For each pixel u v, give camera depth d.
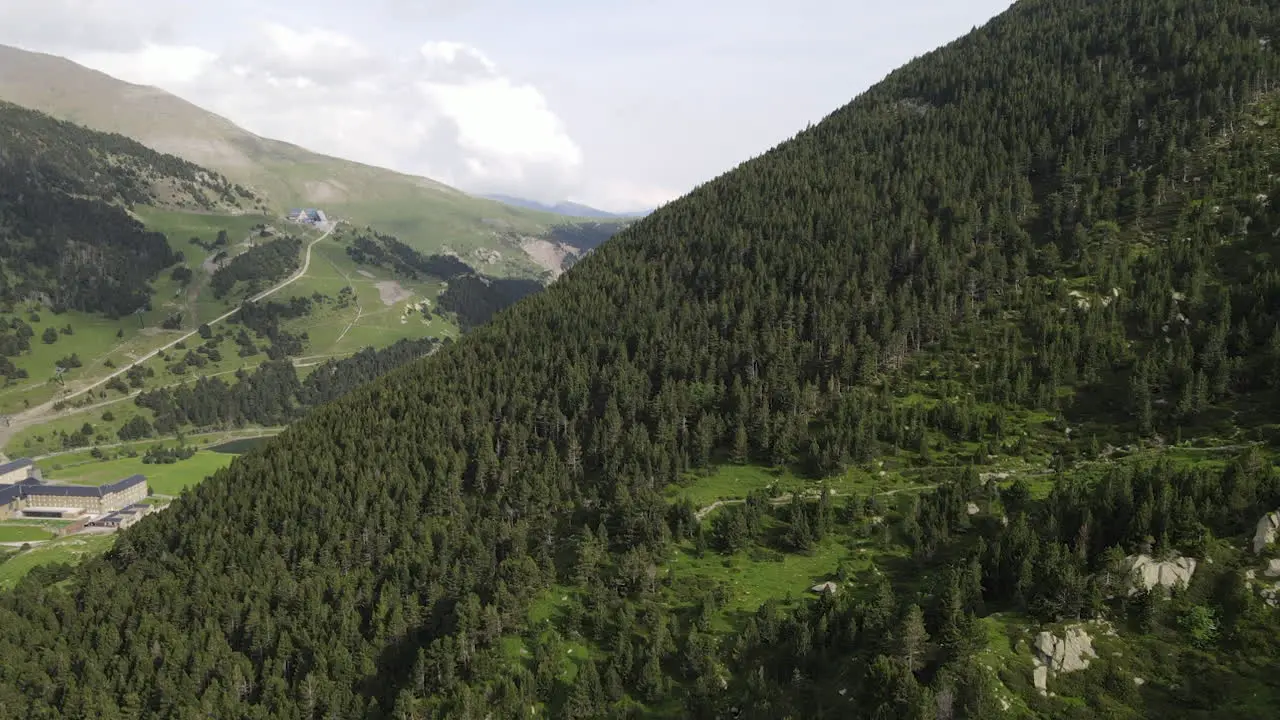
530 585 126.06
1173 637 81.12
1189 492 93.62
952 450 142.50
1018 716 76.38
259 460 195.62
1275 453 111.25
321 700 118.69
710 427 157.75
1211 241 161.38
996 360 157.25
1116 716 75.31
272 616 141.12
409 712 110.12
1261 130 185.38
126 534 182.12
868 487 138.00
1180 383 134.12
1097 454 129.62
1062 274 172.88
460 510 156.25
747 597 117.38
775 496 141.00
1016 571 93.69
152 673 131.25
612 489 147.25
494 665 115.31
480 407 184.75
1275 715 70.94
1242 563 84.81
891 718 77.81
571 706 104.06
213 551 158.75
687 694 103.12
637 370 183.50
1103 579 86.56
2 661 135.88
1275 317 135.50
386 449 180.00
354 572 148.00
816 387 161.00
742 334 182.00
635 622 118.75
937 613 90.50
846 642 97.94
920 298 178.12
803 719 86.50
